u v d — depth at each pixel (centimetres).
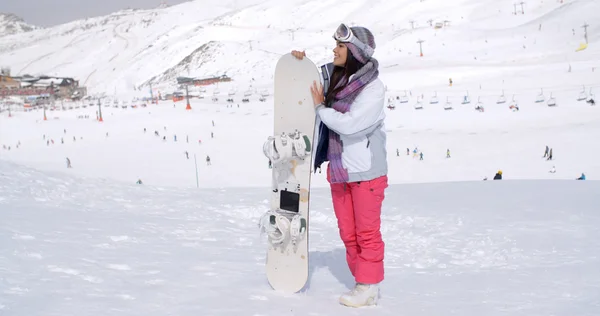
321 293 357
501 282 433
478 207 883
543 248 591
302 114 329
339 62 323
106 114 10131
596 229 682
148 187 1030
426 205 912
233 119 8212
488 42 14812
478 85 9150
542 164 3669
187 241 551
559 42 13362
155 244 513
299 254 336
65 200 784
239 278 379
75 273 364
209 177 4378
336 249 552
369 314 311
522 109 6269
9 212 617
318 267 456
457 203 930
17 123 9306
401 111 7212
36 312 270
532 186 1127
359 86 317
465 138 4953
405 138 5312
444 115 6606
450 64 12381
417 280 440
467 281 438
